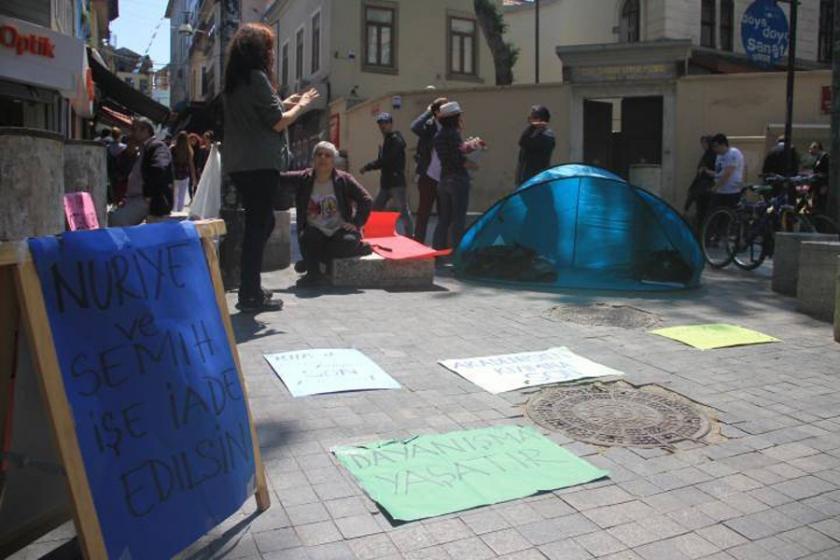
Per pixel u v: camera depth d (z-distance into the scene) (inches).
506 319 239.8
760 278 348.8
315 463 128.2
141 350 91.8
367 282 292.0
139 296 93.7
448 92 718.5
